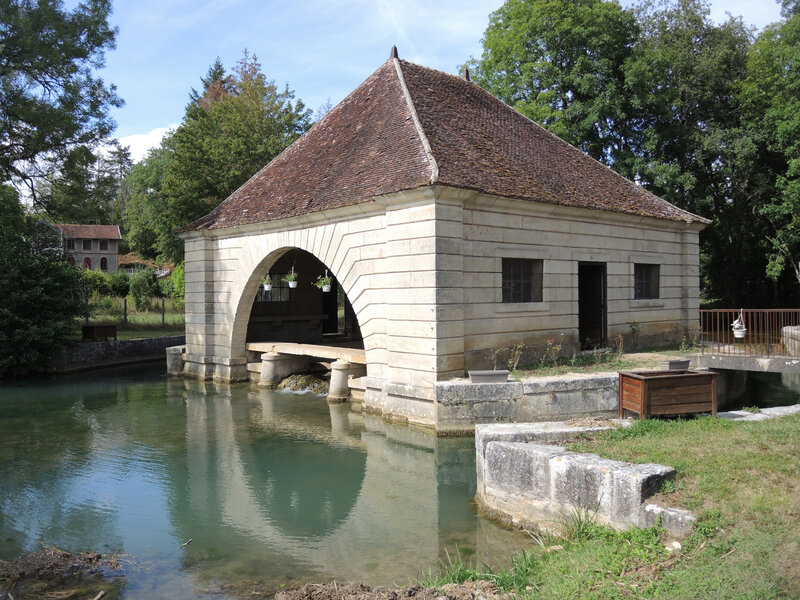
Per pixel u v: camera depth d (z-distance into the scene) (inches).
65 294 823.1
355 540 269.9
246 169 1188.5
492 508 286.2
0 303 764.6
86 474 375.9
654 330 686.5
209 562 250.4
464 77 735.7
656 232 689.0
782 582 166.9
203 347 745.0
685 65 1047.6
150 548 265.6
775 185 973.8
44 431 490.6
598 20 965.2
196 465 392.2
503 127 655.8
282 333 849.5
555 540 239.5
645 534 211.5
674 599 168.2
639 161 975.6
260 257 664.4
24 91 839.7
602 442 275.3
